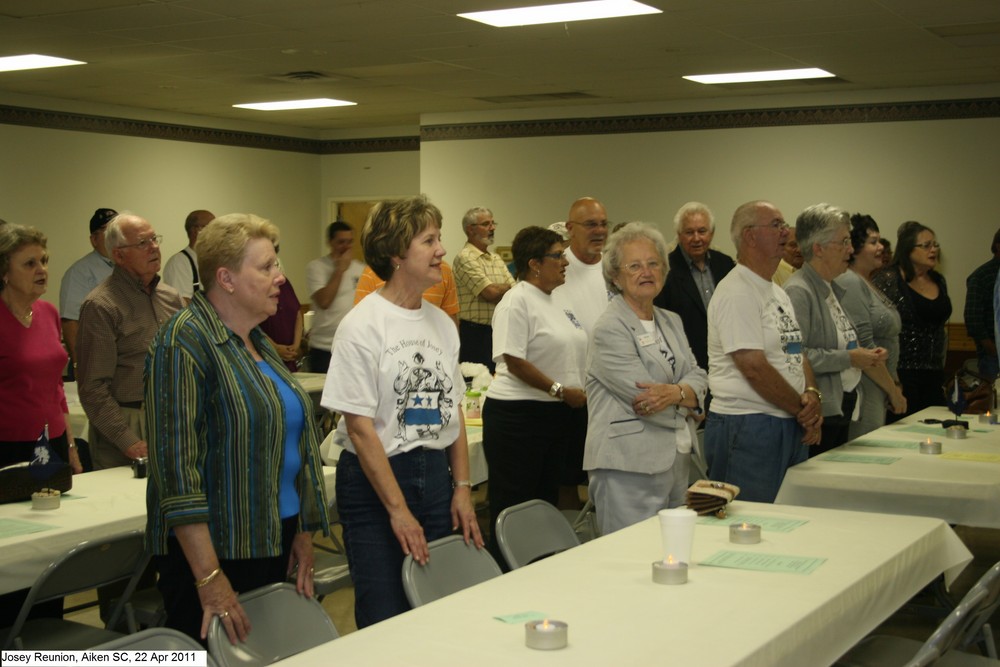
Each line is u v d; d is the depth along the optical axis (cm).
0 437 355
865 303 479
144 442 372
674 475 331
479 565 278
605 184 1130
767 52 804
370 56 834
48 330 370
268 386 240
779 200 1044
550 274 397
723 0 627
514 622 202
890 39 748
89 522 296
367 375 265
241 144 1301
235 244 238
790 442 371
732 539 268
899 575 255
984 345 689
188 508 220
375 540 272
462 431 290
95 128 1121
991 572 239
